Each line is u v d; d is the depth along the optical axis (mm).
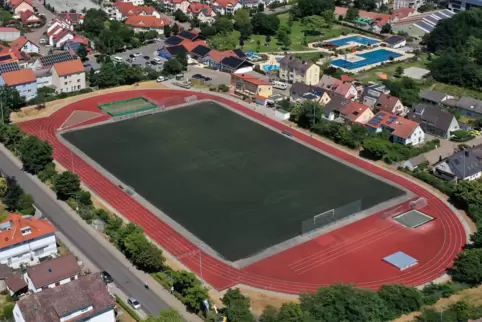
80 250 137750
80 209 151375
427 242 140750
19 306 107312
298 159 178375
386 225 147000
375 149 176500
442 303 120438
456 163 166375
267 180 166625
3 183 154500
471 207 150500
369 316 113750
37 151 169500
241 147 184875
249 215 150625
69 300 109250
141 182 165000
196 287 118000
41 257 134375
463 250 137875
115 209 153375
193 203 155625
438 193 161000
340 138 187000
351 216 150500
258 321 115375
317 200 157125
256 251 137500
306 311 114312
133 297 123062
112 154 180125
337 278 128750
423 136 189000
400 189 162875
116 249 138375
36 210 152625
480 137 192875
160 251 130750
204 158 178000
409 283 127312
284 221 148250
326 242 140625
